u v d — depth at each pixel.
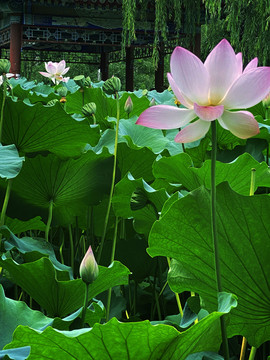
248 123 3.03
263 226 3.27
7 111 4.17
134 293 4.38
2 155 4.05
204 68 3.02
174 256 3.36
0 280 4.45
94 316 3.67
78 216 4.56
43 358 2.94
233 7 17.12
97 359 2.94
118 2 43.44
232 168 3.97
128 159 4.53
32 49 55.62
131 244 4.32
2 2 40.44
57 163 4.27
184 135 3.10
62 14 42.34
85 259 3.30
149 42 44.91
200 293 3.39
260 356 3.90
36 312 3.55
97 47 55.50
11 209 4.26
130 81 50.22
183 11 42.25
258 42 17.59
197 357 3.33
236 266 3.30
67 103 6.14
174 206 3.29
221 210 3.28
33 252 3.87
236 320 3.32
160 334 2.80
